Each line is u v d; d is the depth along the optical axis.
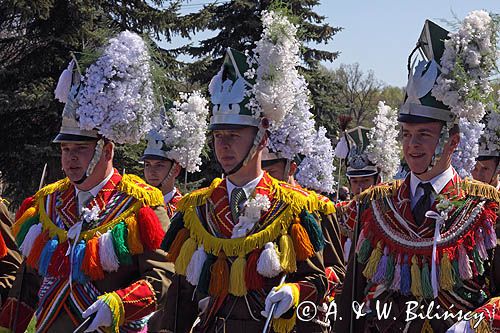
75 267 5.84
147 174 9.80
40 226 6.12
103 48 6.05
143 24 26.80
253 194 5.63
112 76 5.95
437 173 5.39
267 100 5.58
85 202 6.05
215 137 5.71
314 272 5.52
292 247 5.46
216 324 5.57
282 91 5.63
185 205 5.80
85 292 5.87
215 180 5.86
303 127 7.13
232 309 5.52
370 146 10.29
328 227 5.83
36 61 25.64
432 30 5.41
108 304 5.58
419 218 5.36
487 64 5.31
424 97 5.34
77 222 5.98
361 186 10.39
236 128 5.60
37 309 6.08
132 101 5.99
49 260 5.95
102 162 6.07
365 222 5.54
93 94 5.91
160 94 6.33
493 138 7.79
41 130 26.42
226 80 5.74
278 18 5.69
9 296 6.29
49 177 26.02
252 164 5.66
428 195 5.36
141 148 23.17
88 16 25.33
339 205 8.65
